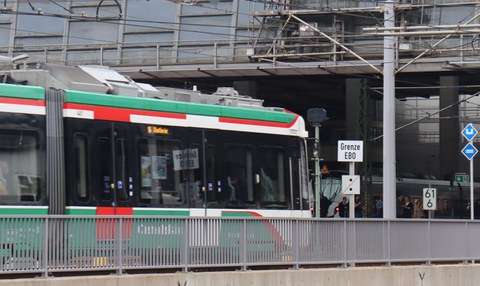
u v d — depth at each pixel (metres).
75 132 26.05
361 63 52.91
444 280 30.81
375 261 29.09
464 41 53.06
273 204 32.28
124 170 27.20
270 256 25.94
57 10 59.00
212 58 56.34
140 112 27.86
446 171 61.47
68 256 21.08
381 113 81.88
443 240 31.86
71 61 58.56
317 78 57.59
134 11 58.03
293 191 33.22
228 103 31.94
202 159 29.73
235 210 30.69
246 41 55.72
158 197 28.12
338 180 60.00
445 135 60.03
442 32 37.66
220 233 24.64
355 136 58.25
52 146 25.44
